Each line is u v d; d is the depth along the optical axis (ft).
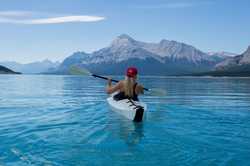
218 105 45.70
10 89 85.15
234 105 46.06
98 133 24.34
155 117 32.19
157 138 22.75
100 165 16.75
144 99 55.21
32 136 23.21
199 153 19.01
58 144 20.86
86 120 30.19
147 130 25.53
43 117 32.45
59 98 55.93
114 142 21.44
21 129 25.81
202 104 46.88
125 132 24.63
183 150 19.62
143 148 19.95
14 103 47.24
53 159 17.72
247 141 22.25
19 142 21.39
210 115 34.19
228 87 112.27
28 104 45.80
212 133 24.66
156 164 16.92
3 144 20.89
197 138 22.86
